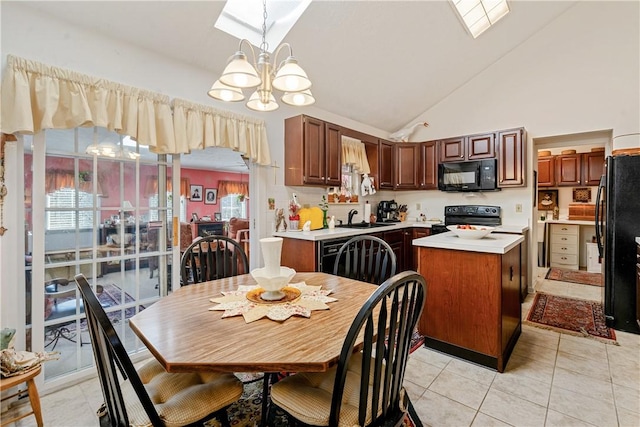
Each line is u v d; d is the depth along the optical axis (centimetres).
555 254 549
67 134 206
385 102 424
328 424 104
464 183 427
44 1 188
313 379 131
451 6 301
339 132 376
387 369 106
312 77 333
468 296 226
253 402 186
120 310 232
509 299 236
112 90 214
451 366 222
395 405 117
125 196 233
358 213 463
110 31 218
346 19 276
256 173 322
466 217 439
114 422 102
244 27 265
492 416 170
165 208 255
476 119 439
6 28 181
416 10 292
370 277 217
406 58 352
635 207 282
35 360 161
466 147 430
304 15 258
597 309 335
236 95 177
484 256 218
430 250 244
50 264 200
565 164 536
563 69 377
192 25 233
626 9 342
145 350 243
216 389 122
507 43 392
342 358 97
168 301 153
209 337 114
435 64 381
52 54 197
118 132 219
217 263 220
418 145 475
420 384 201
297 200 362
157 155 249
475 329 223
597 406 178
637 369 217
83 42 210
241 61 140
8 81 177
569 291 403
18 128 176
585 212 536
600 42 356
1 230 178
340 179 377
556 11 367
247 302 150
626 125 342
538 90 394
